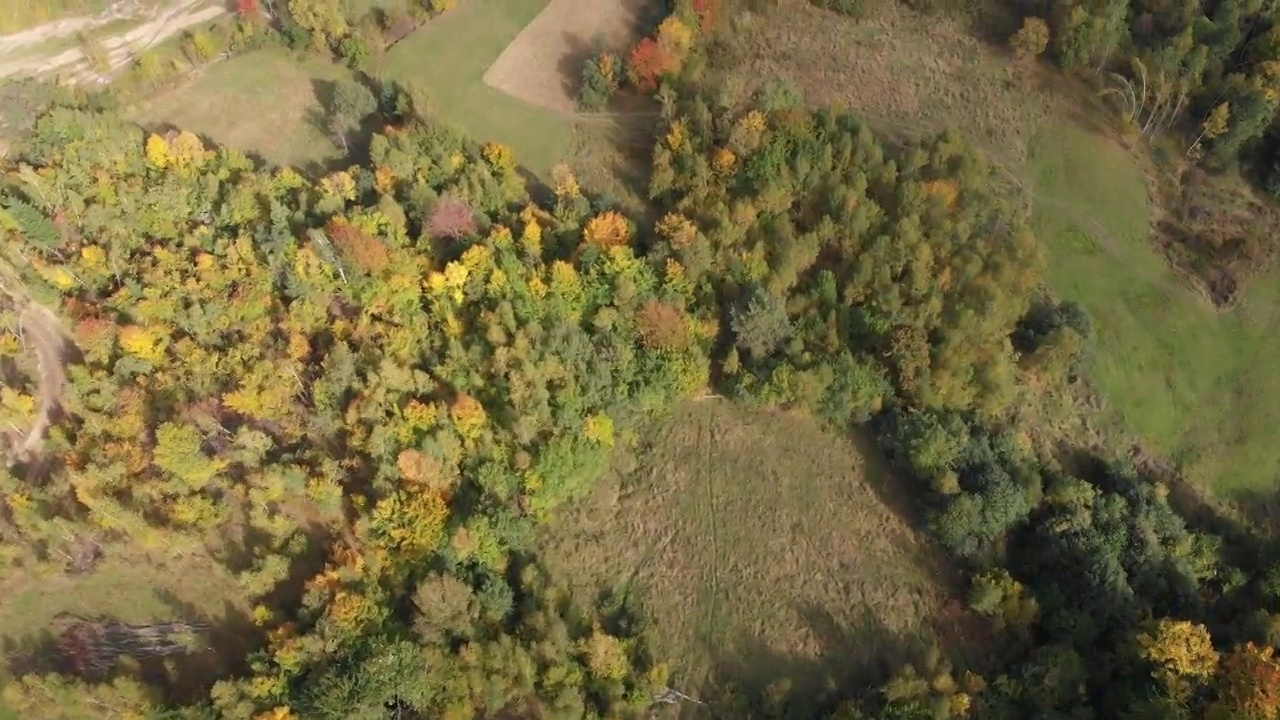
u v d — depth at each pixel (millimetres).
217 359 77438
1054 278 91188
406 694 63250
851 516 78500
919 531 77562
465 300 81000
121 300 79438
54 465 77500
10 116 93250
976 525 73938
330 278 79938
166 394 76312
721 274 83625
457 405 72688
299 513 74750
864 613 74125
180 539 71125
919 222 84438
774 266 83250
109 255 82000
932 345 79875
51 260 83500
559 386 76812
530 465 73688
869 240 84750
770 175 86062
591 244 82750
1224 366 89812
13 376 81438
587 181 94500
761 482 80125
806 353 80250
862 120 93188
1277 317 92312
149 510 72625
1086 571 72188
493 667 66125
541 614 68312
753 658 72188
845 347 81125
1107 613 71000
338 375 73875
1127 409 86375
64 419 79500
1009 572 75062
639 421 82625
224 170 88812
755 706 69875
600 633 68625
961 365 79312
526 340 76062
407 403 74625
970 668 71375
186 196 85688
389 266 79875
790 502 79250
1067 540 74250
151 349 77125
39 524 71625
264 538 73750
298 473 71750
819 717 68688
